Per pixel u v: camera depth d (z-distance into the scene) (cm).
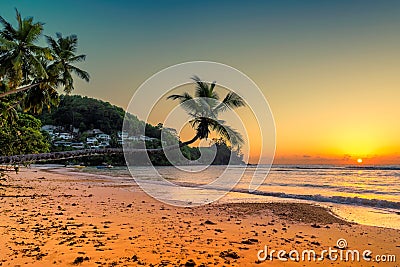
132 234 731
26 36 1877
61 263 503
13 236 661
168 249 607
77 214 1000
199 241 686
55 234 696
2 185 1930
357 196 2000
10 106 2198
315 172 5875
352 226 935
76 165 7544
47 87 2194
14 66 1792
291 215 1138
